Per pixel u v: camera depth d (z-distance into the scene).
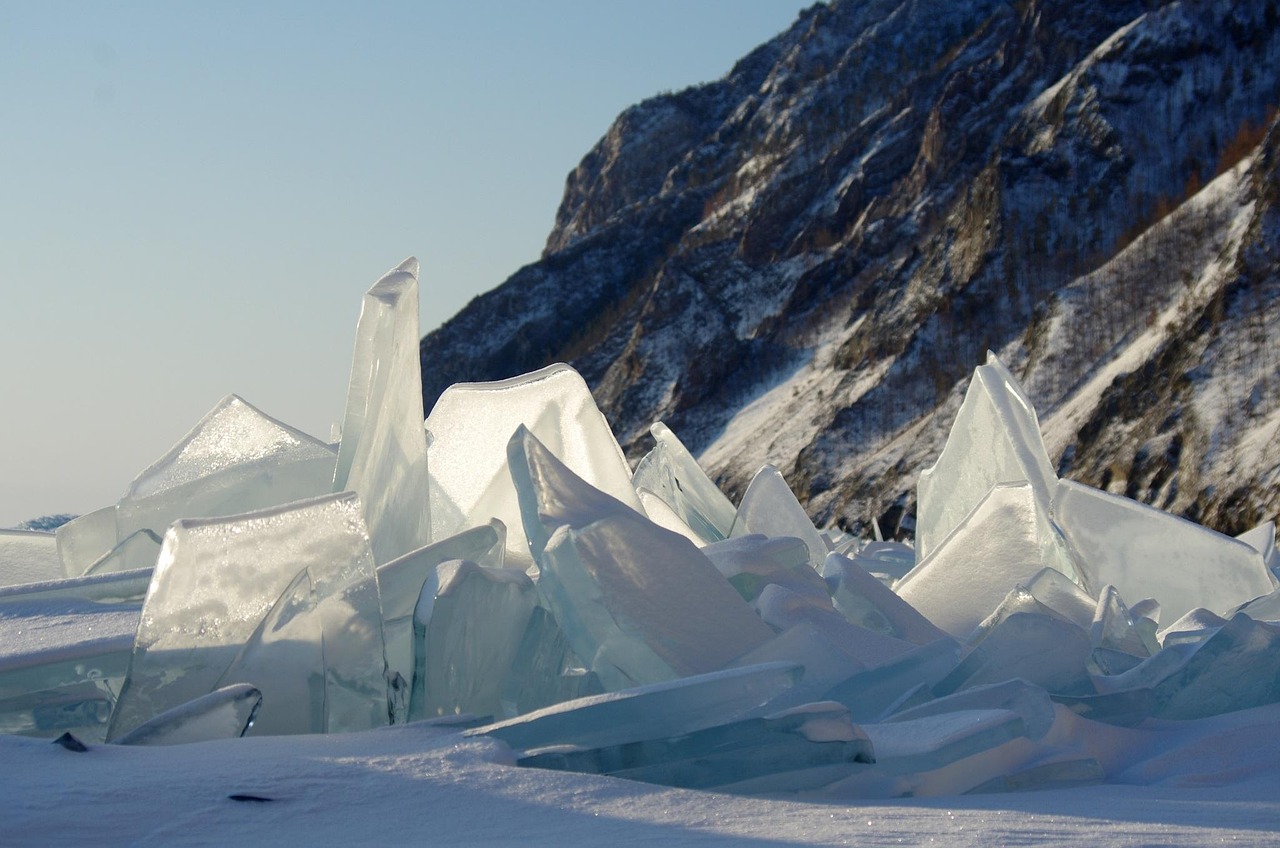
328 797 2.23
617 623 3.29
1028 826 2.12
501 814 2.19
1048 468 5.68
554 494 3.72
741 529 5.86
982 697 3.16
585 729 2.70
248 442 5.27
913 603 4.75
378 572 3.74
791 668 2.84
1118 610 4.07
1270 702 3.56
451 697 3.25
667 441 6.39
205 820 2.09
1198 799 2.58
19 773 2.30
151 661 3.18
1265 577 4.91
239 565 3.32
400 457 4.36
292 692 3.19
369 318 4.19
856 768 2.72
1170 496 24.69
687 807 2.26
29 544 5.65
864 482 37.22
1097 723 3.26
